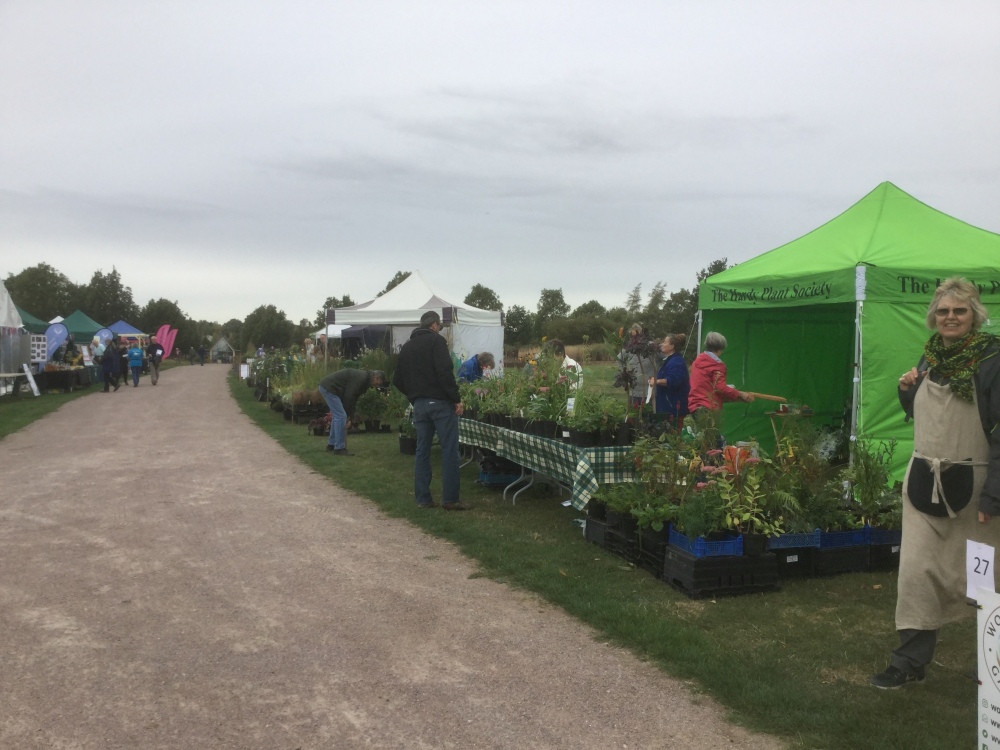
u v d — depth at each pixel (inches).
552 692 139.6
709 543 190.1
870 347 254.7
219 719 129.1
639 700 136.6
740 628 169.2
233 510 285.1
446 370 279.3
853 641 161.9
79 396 862.5
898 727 124.7
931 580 137.2
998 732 97.7
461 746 121.1
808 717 128.6
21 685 141.0
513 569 210.5
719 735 124.6
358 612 179.6
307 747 120.6
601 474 238.8
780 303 291.1
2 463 392.8
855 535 211.6
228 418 633.0
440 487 327.6
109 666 149.4
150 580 202.4
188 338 2918.3
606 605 180.7
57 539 242.7
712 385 291.9
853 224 312.3
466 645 160.9
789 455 223.6
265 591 194.4
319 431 514.3
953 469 132.5
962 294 131.8
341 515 278.5
